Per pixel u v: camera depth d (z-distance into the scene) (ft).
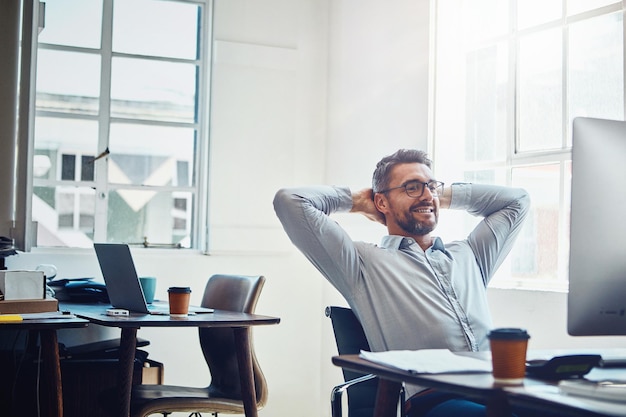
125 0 15.55
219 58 15.69
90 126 15.24
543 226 11.71
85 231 15.07
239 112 15.79
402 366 5.60
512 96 12.42
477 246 10.03
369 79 15.15
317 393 16.03
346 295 9.30
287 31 16.33
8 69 14.08
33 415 11.75
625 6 10.30
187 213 15.76
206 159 15.78
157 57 15.71
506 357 5.13
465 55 13.50
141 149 15.56
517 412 6.94
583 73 11.17
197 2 15.93
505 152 12.54
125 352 9.25
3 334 13.35
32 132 14.35
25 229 14.02
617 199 5.88
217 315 9.96
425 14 13.55
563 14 11.54
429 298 9.01
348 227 15.44
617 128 5.98
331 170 16.28
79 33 15.24
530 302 11.11
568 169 11.30
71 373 11.48
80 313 9.98
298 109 16.34
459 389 5.02
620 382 5.27
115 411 9.55
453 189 10.35
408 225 9.74
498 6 12.78
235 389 10.53
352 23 15.78
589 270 5.81
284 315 15.85
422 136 13.51
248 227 15.67
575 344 10.27
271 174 15.97
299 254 16.02
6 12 14.08
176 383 14.83
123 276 10.21
